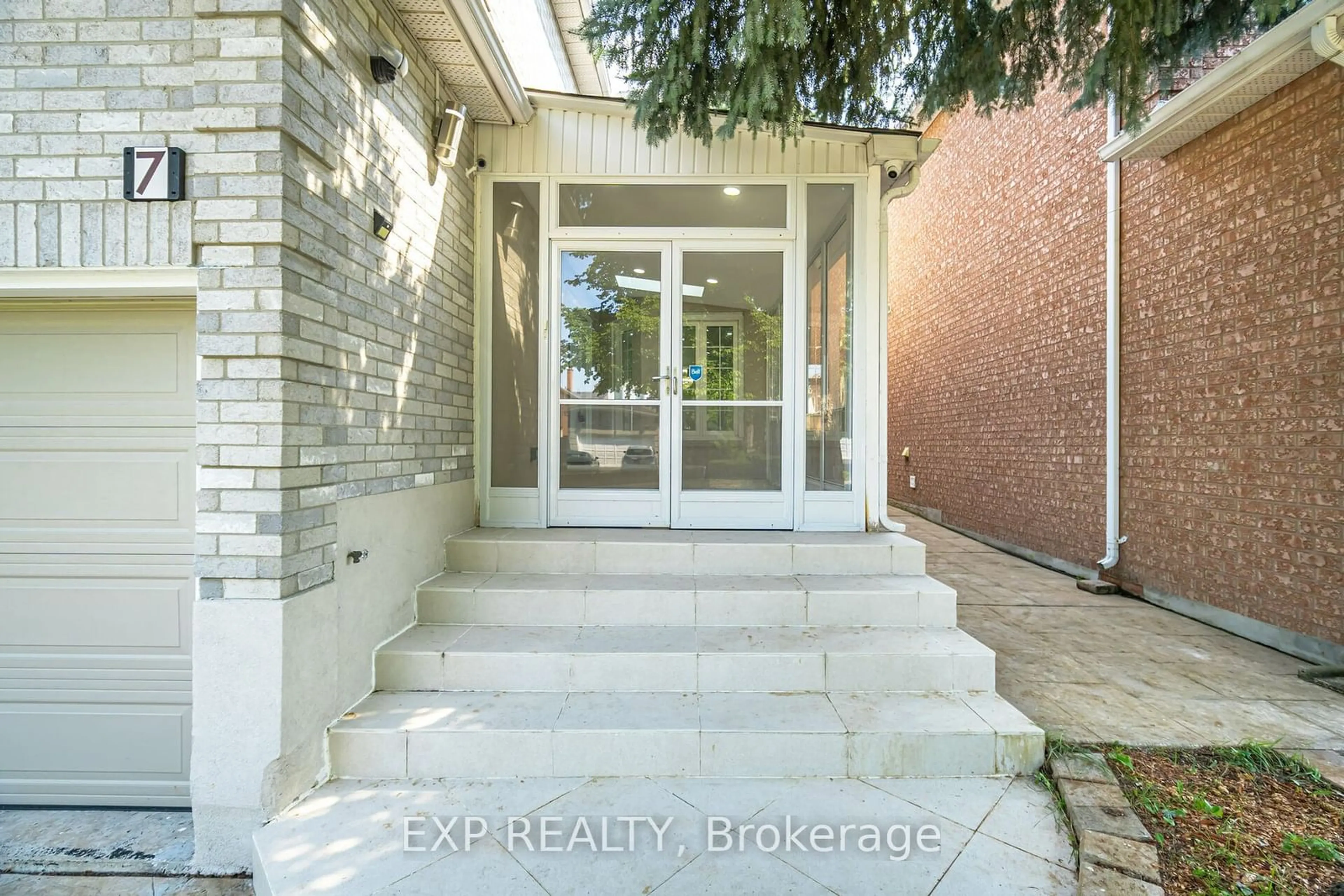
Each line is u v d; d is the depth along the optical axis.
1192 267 4.32
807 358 4.04
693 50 2.55
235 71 2.06
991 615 4.35
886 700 2.66
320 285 2.29
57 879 2.04
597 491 4.06
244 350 2.07
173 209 2.13
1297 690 3.08
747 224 4.03
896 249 10.63
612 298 4.05
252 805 2.09
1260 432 3.81
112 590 2.42
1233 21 2.75
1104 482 5.20
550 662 2.72
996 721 2.48
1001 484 6.94
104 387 2.41
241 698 2.09
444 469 3.51
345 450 2.48
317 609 2.29
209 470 2.09
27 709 2.43
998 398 7.03
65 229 2.14
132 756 2.42
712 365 4.06
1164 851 1.95
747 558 3.47
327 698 2.35
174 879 2.05
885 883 1.85
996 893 1.81
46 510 2.43
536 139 4.00
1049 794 2.27
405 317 3.01
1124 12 2.48
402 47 2.95
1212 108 3.89
